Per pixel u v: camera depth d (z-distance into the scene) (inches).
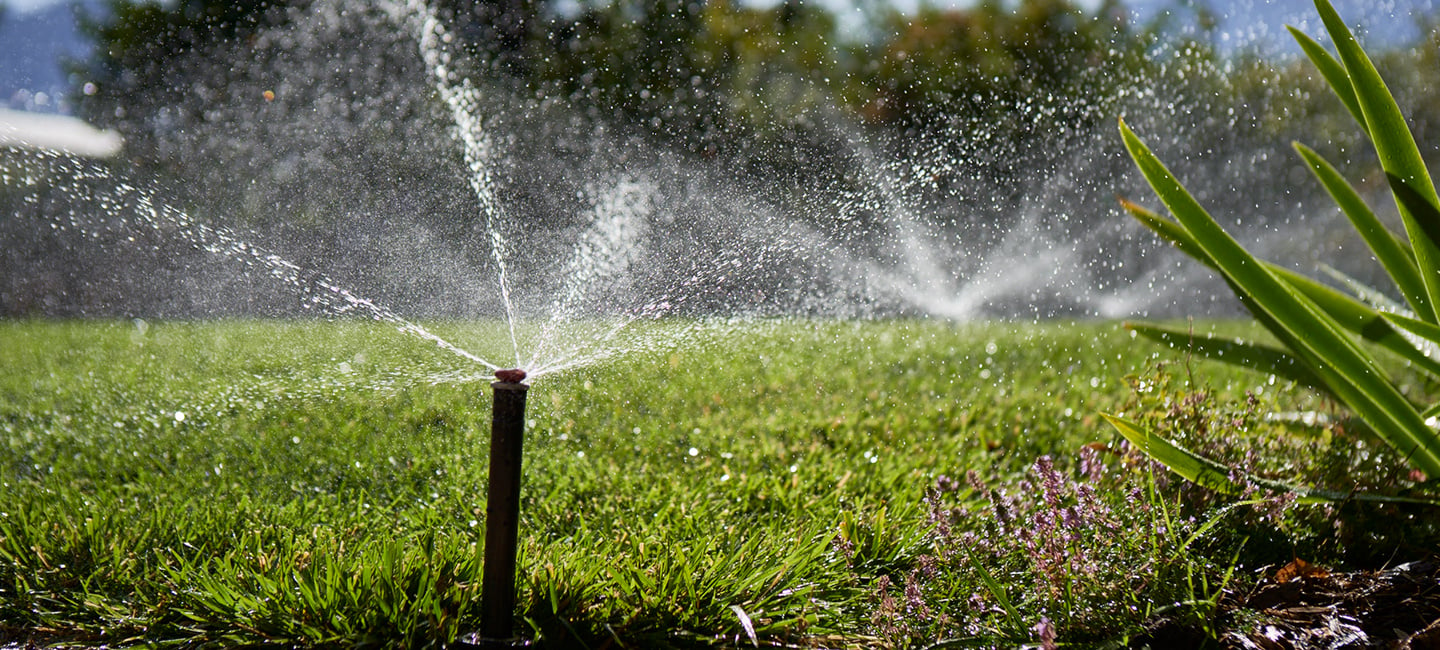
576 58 444.1
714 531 106.1
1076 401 182.1
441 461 138.9
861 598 89.5
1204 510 98.2
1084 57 467.5
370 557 88.8
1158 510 93.4
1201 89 459.5
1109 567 84.7
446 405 181.0
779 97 469.1
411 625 77.5
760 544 97.7
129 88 411.2
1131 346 265.1
